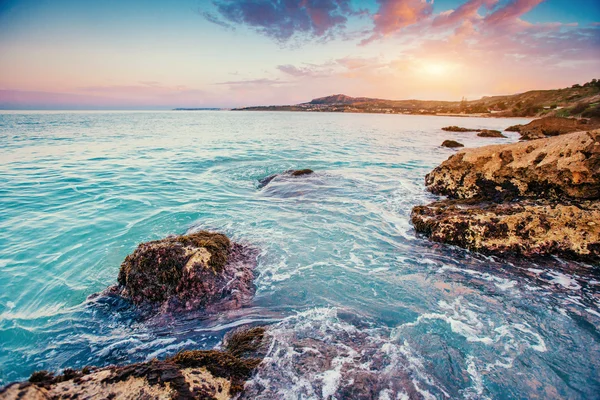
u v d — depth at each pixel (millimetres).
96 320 5055
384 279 6012
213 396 3195
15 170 14219
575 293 5461
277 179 13875
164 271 5527
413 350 4172
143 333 4785
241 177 14977
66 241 7602
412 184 13328
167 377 3270
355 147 25312
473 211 7961
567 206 7191
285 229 8477
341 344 4297
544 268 6309
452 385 3631
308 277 6125
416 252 7184
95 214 9352
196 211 9852
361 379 3666
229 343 4453
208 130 40938
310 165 17719
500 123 63906
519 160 9477
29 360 4199
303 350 4152
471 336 4414
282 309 5199
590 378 3678
